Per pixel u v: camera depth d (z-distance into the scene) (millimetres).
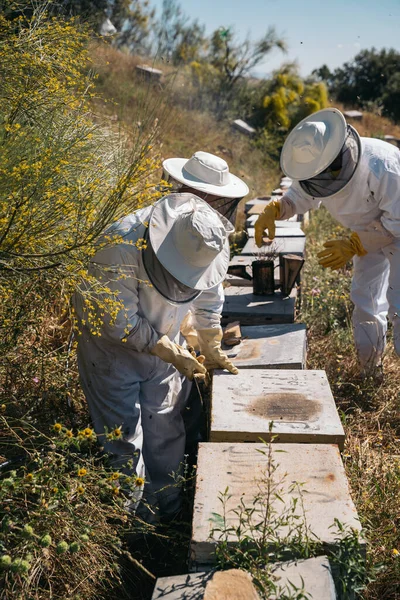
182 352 3195
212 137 12477
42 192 2611
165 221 2979
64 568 2455
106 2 8438
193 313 3436
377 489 2979
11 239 2555
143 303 3154
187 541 2988
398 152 4059
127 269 3006
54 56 3203
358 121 21094
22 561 2082
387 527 2760
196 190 3773
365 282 4477
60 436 2650
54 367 3494
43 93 3098
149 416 3340
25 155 2723
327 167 3775
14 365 3270
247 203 8180
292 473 2631
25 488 2484
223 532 2281
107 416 3191
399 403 4297
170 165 3941
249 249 5332
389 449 3697
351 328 5129
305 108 15695
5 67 3039
